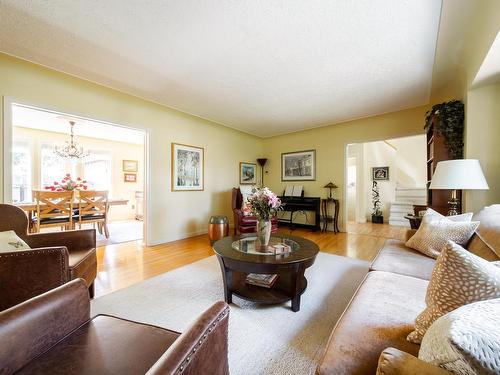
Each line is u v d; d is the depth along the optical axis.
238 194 4.66
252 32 1.95
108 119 3.08
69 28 1.91
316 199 4.82
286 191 5.48
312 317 1.65
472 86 2.16
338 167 4.80
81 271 1.70
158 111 3.71
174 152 3.96
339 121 4.64
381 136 4.20
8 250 1.46
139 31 1.95
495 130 2.12
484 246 1.45
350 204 6.81
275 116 4.33
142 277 2.35
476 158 2.19
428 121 2.93
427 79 2.80
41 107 2.53
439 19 1.78
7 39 2.06
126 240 3.91
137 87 3.08
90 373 0.68
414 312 0.99
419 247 1.93
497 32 1.45
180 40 2.06
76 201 3.63
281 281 2.03
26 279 1.38
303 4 1.65
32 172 4.85
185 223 4.18
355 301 1.11
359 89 3.11
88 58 2.37
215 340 0.75
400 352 0.56
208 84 2.96
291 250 1.97
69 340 0.83
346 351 0.77
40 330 0.76
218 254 1.84
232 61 2.41
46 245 1.88
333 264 2.76
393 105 3.72
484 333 0.44
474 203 2.20
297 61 2.41
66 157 5.04
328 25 1.86
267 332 1.48
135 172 6.67
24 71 2.42
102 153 6.01
